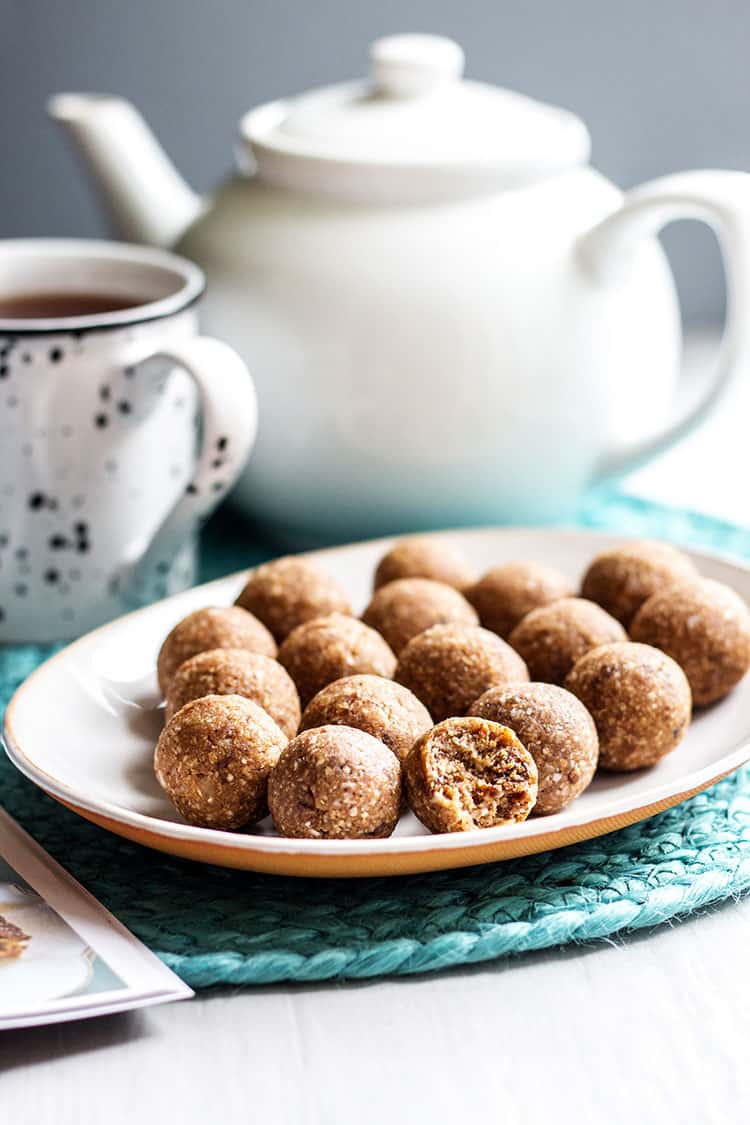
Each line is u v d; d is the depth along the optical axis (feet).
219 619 1.93
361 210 2.23
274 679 1.85
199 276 2.21
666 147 3.13
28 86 2.86
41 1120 1.57
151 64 2.88
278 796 1.71
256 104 2.94
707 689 1.91
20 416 2.07
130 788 1.82
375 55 2.26
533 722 1.76
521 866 1.78
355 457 2.25
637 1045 1.63
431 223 2.21
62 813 1.88
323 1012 1.67
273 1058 1.62
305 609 1.99
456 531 2.19
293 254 2.22
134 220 2.38
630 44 3.01
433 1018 1.66
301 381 2.23
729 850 1.80
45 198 2.93
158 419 2.14
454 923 1.71
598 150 3.10
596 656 1.85
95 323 2.06
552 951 1.73
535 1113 1.58
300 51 2.92
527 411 2.23
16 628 2.16
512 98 2.32
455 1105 1.59
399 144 2.22
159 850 1.75
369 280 2.20
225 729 1.75
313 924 1.72
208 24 2.88
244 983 1.69
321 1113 1.58
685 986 1.69
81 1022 1.65
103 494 2.12
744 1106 1.59
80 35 2.85
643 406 2.33
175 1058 1.62
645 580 2.01
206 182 2.98
